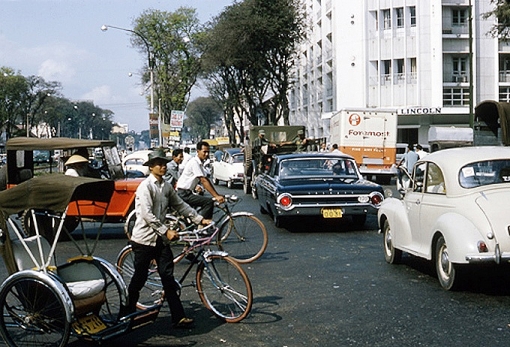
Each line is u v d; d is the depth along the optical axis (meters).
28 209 5.60
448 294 7.51
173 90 67.19
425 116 50.62
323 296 7.63
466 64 50.88
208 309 7.05
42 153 16.69
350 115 29.38
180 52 67.12
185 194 10.40
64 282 5.47
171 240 6.11
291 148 26.22
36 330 5.55
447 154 8.30
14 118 99.94
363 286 8.13
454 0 49.59
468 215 7.33
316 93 64.94
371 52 51.97
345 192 13.22
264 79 59.00
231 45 52.22
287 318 6.63
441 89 49.66
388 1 51.00
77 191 5.93
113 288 6.14
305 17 54.44
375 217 16.42
